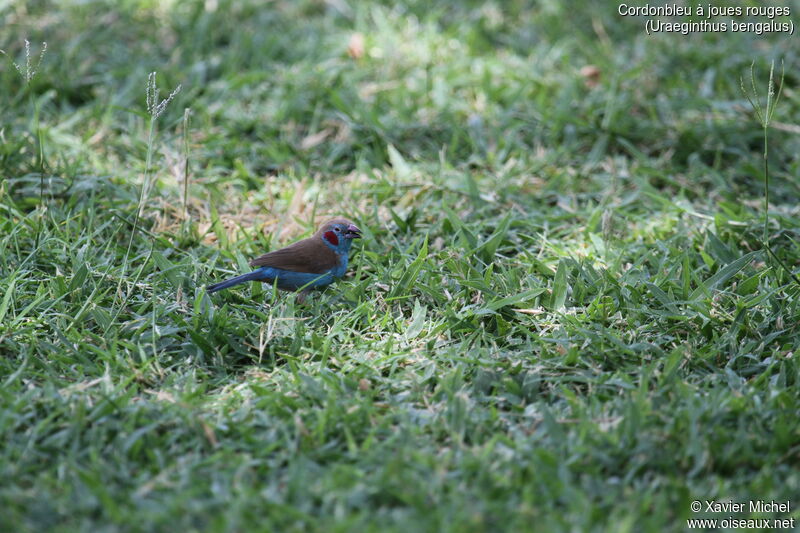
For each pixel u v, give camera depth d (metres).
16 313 9.76
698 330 9.50
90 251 10.89
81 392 8.29
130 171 13.39
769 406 8.04
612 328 9.61
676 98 15.72
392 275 10.70
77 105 15.63
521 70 16.72
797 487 7.10
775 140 14.57
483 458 7.32
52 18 18.03
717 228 11.84
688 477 7.31
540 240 11.73
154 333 9.07
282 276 10.32
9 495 6.81
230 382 8.84
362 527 6.55
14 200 12.31
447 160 14.25
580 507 6.75
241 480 7.17
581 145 14.67
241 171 13.45
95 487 6.94
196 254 11.32
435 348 9.40
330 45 17.55
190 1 18.89
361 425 7.95
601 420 7.91
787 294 10.08
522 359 9.07
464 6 19.64
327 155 14.24
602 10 19.22
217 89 15.72
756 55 17.05
